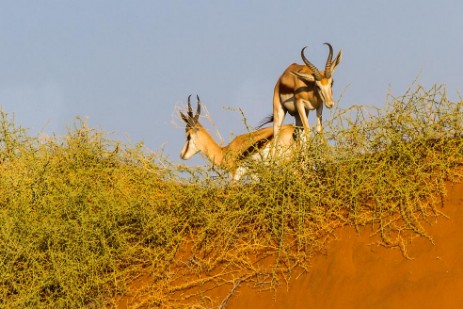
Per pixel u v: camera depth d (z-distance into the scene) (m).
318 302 28.50
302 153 32.47
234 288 30.48
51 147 36.47
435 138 30.56
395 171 29.95
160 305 31.44
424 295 26.34
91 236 32.75
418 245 28.19
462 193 28.69
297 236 30.20
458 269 26.62
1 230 33.12
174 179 33.91
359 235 29.48
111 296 32.31
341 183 30.61
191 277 31.72
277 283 29.91
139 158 35.03
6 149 36.88
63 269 31.86
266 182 31.75
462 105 30.34
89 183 34.47
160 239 32.94
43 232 32.72
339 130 31.36
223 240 31.69
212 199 33.06
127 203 33.69
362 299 27.58
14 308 31.36
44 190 34.12
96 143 36.09
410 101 30.75
